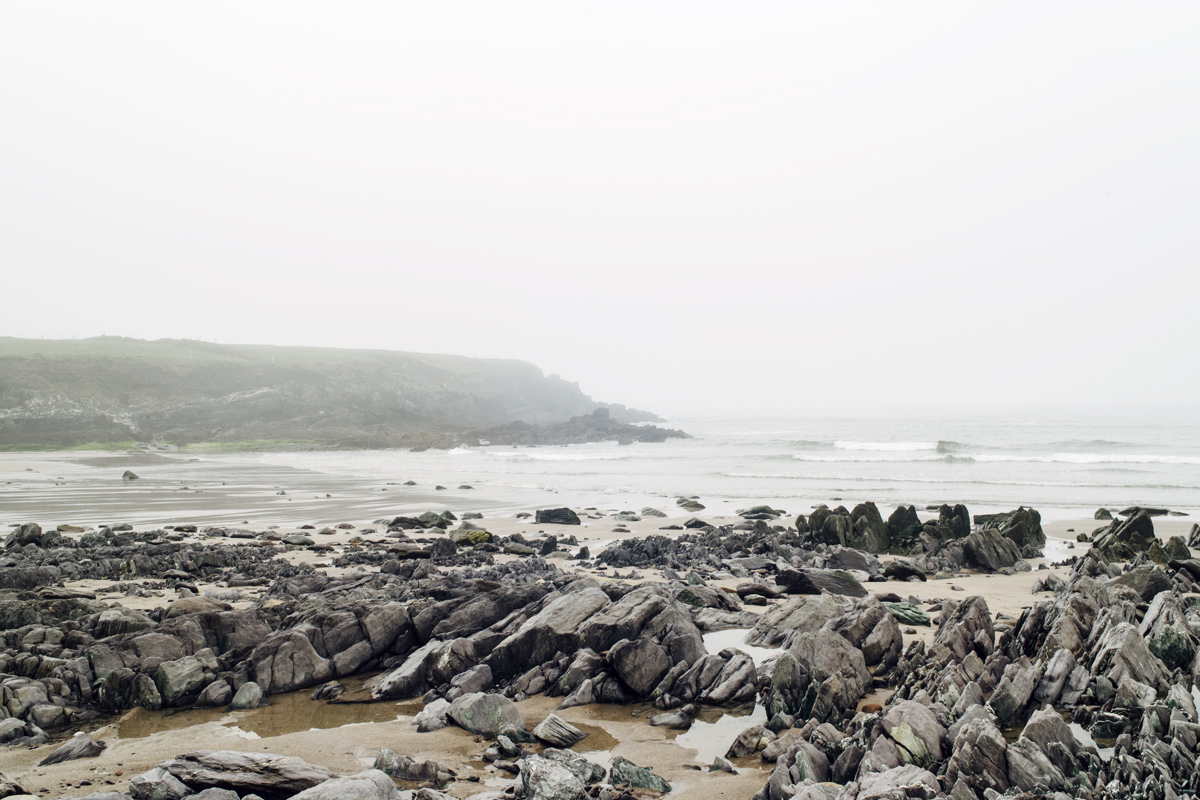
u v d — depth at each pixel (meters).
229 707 10.31
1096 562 17.42
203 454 92.50
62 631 12.07
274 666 11.09
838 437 102.56
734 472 55.34
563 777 7.13
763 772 7.78
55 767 8.08
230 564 20.14
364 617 12.23
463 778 7.79
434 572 18.41
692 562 20.84
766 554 22.25
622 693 10.41
